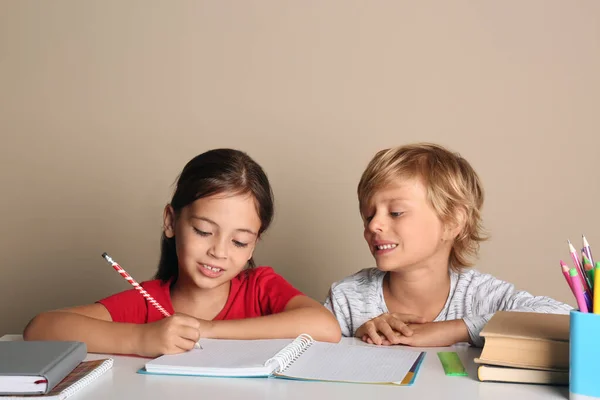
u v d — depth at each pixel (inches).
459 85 88.9
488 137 88.6
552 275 87.9
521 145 88.3
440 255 59.8
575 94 87.6
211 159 53.3
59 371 34.7
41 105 94.2
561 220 87.8
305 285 90.3
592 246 87.4
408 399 32.7
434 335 49.8
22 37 94.7
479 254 88.4
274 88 91.1
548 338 35.0
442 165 58.3
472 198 61.3
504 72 88.5
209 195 51.4
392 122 89.5
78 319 45.8
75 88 93.8
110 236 93.0
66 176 93.6
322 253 90.3
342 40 90.3
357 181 89.7
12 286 94.0
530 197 88.0
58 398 32.6
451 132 88.9
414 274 59.6
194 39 92.4
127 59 93.3
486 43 88.8
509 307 57.9
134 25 93.3
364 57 90.0
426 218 57.1
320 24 90.7
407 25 89.6
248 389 34.5
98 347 43.4
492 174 88.5
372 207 58.4
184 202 52.4
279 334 48.0
